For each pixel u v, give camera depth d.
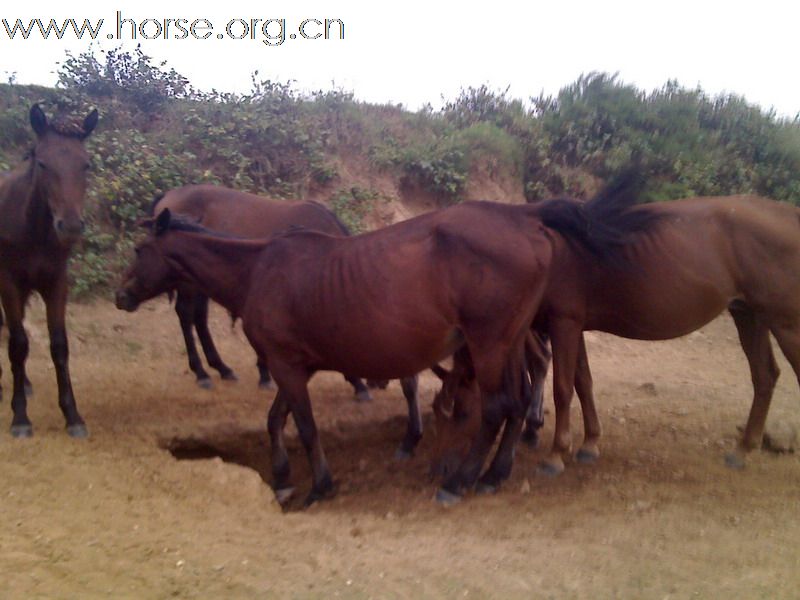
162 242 6.00
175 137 11.25
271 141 11.50
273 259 5.59
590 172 14.02
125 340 8.77
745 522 4.77
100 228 9.85
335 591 3.64
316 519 4.95
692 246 5.61
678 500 5.24
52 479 4.84
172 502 4.86
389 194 11.94
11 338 5.73
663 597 3.70
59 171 5.34
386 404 7.56
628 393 8.27
